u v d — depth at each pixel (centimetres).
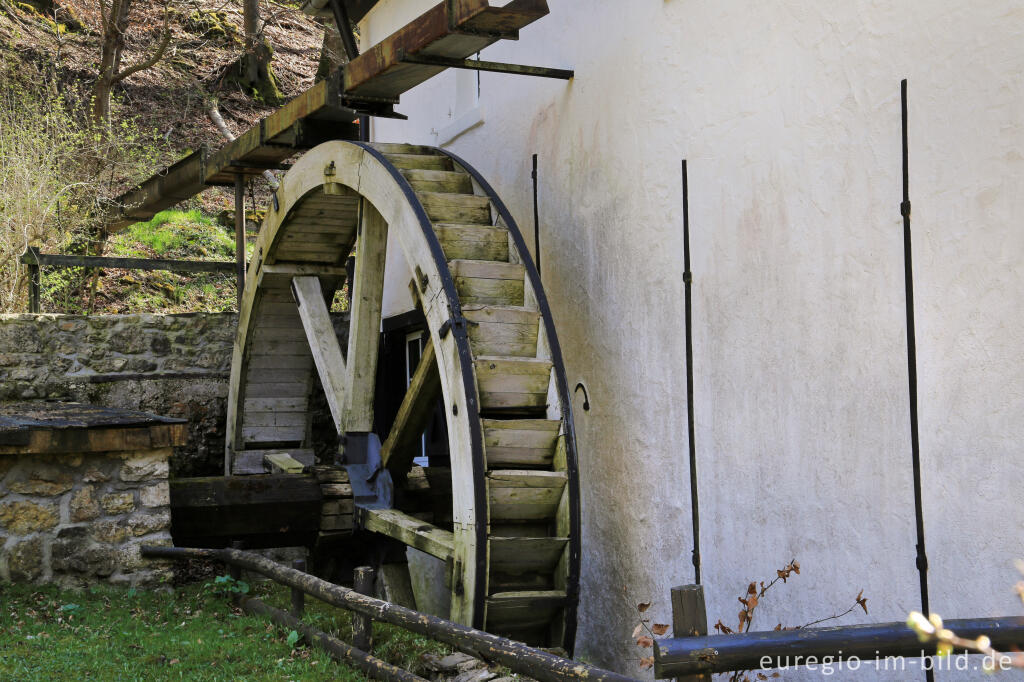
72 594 509
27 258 837
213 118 1689
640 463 508
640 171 510
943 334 345
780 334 418
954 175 343
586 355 556
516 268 541
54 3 1728
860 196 380
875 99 375
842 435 387
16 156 1047
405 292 827
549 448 503
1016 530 319
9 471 511
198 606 512
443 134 745
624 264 523
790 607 409
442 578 734
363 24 896
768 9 427
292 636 433
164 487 547
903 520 360
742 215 439
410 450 613
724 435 448
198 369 833
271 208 727
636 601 508
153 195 978
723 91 453
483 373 496
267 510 608
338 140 627
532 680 365
